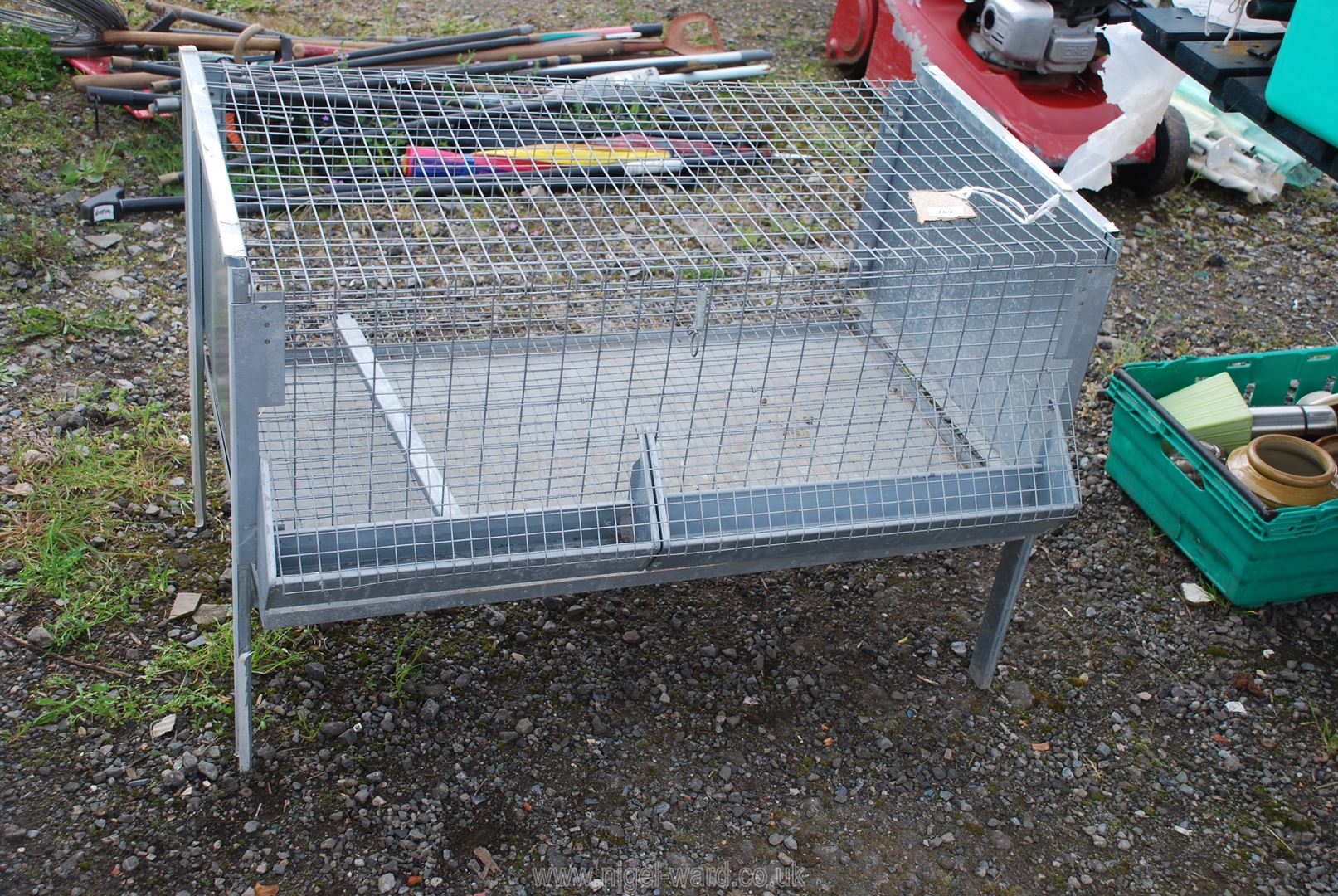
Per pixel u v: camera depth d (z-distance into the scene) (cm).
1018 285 254
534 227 430
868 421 281
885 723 286
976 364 274
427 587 222
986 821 264
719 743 276
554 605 310
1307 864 259
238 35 547
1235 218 532
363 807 250
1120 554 349
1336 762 286
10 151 466
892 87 310
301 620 220
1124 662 311
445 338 305
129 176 470
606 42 591
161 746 258
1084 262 234
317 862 238
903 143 306
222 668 277
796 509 236
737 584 325
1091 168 491
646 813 256
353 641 291
